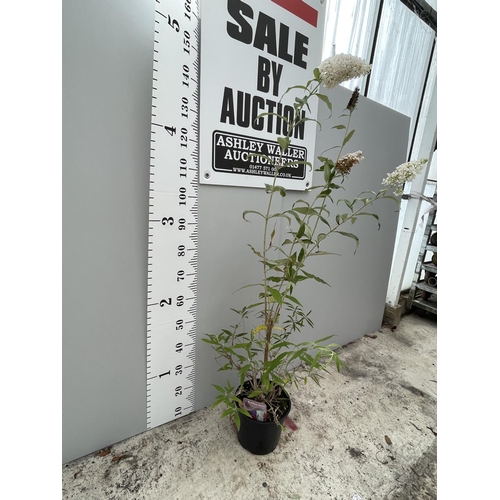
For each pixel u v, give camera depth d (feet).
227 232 3.39
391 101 6.20
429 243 7.17
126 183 2.67
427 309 7.08
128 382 3.09
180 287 3.14
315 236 4.54
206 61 2.76
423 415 3.93
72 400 2.81
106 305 2.79
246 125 3.18
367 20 5.17
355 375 4.80
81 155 2.43
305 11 3.35
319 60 3.69
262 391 2.81
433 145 5.99
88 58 2.29
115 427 3.12
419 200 6.26
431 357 5.46
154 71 2.46
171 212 2.88
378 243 5.73
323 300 5.01
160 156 2.68
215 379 3.76
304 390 4.32
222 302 3.56
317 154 4.12
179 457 3.06
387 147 5.20
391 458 3.23
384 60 5.71
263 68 3.15
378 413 3.93
